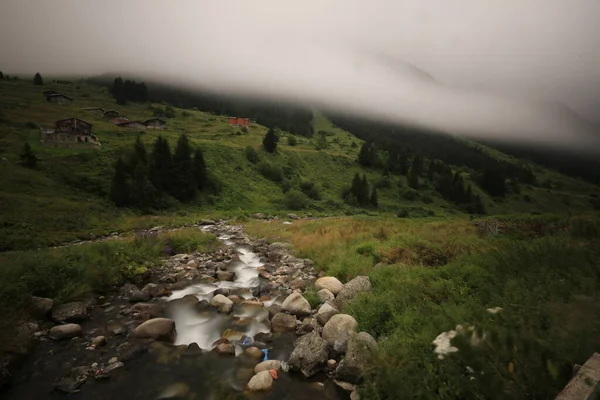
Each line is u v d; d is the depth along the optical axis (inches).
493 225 641.6
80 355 283.1
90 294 405.7
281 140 4928.6
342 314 307.1
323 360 260.8
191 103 7623.0
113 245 571.8
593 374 136.4
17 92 4719.5
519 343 150.9
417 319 266.5
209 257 642.2
